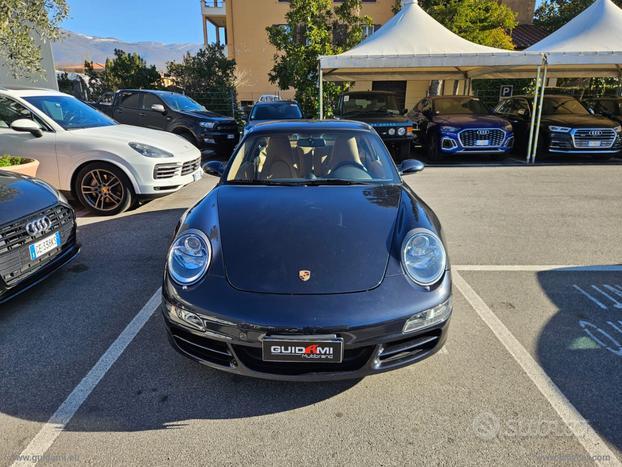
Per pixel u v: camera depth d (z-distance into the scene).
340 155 3.49
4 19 6.01
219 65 17.31
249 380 2.44
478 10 14.75
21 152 5.55
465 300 3.38
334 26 14.09
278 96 18.81
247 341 2.10
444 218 5.60
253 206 2.80
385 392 2.34
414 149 12.05
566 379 2.42
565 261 4.16
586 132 9.30
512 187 7.32
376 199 2.93
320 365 2.17
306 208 2.75
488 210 5.95
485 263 4.13
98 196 5.62
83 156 5.46
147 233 4.95
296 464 1.88
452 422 2.11
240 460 1.90
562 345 2.76
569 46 9.13
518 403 2.24
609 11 9.85
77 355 2.67
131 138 5.66
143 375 2.48
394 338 2.13
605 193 6.83
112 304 3.32
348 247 2.37
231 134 10.48
